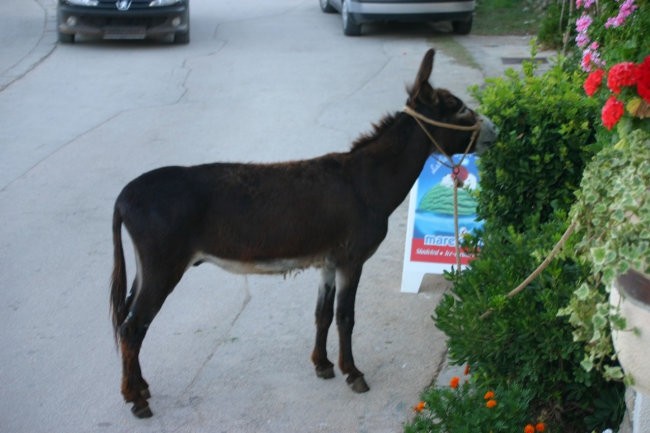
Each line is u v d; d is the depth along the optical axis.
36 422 5.12
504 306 4.61
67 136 10.42
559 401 4.71
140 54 14.71
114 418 5.16
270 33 16.53
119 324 5.18
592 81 3.90
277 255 5.16
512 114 5.83
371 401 5.31
